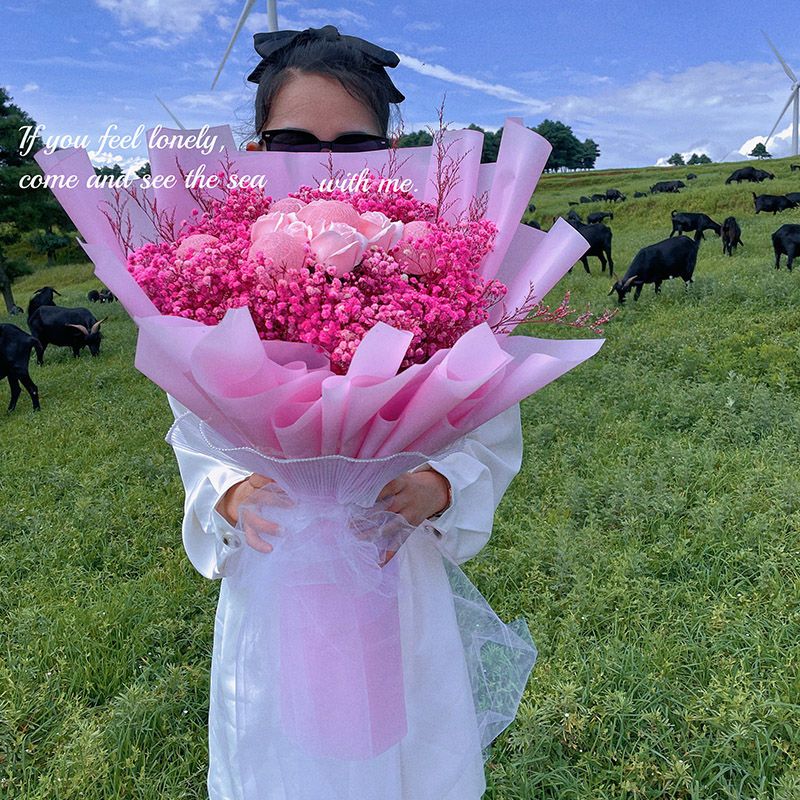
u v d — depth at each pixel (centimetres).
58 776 249
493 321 152
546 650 298
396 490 149
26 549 437
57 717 290
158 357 114
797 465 438
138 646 326
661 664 281
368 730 139
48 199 2238
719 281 1034
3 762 270
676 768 230
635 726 255
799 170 3095
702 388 597
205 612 353
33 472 586
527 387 128
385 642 143
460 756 157
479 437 169
